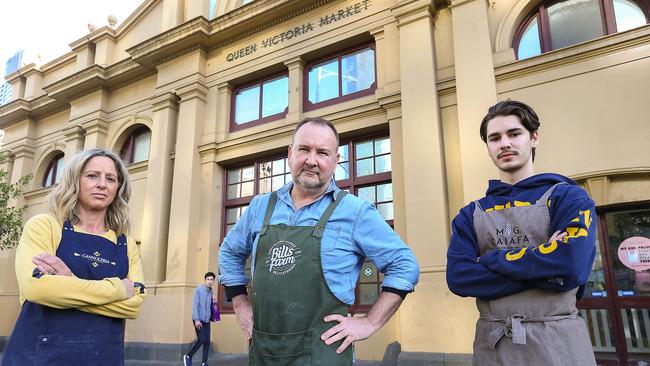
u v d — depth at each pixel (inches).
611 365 206.1
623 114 217.0
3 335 453.1
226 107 382.0
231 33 383.9
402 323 245.9
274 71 370.0
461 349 226.7
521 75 249.0
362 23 322.3
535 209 73.0
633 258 211.5
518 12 262.7
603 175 214.5
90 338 70.9
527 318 67.7
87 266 75.0
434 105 268.5
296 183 74.2
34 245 71.1
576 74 232.7
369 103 306.3
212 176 368.2
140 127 441.1
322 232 69.6
